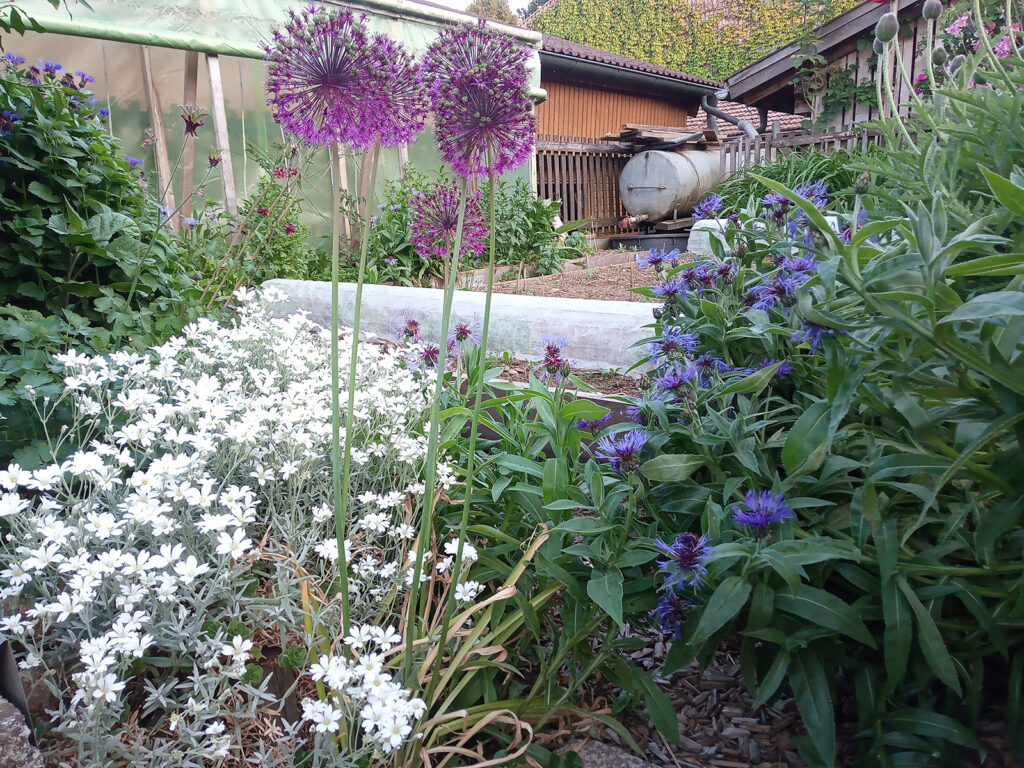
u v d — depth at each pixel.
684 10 23.19
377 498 2.01
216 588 1.59
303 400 2.28
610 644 1.78
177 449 1.87
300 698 1.71
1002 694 1.74
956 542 1.57
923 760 1.50
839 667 1.93
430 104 1.46
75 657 1.53
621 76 13.92
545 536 1.85
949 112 3.24
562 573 1.85
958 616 1.69
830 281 1.36
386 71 1.40
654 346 2.23
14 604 1.56
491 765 1.69
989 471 1.45
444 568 1.86
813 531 1.79
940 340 1.32
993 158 2.54
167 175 6.18
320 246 7.12
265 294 3.26
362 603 1.86
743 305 2.20
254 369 2.56
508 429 2.54
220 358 2.67
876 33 3.18
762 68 11.32
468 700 1.80
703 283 2.29
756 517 1.56
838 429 1.83
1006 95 2.58
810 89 11.36
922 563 1.56
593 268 7.39
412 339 3.18
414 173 7.74
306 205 7.08
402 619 1.93
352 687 1.47
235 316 3.71
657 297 2.45
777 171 8.77
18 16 2.90
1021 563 1.48
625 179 12.67
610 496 1.88
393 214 7.22
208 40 6.21
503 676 2.02
